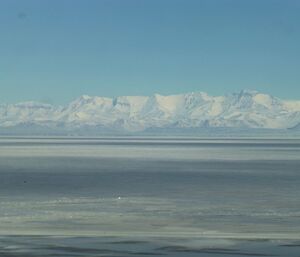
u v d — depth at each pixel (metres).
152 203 56.06
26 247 33.12
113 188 71.00
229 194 64.31
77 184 76.50
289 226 42.28
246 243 34.53
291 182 80.19
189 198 60.41
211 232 39.62
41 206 53.38
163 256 31.00
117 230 40.44
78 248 32.84
